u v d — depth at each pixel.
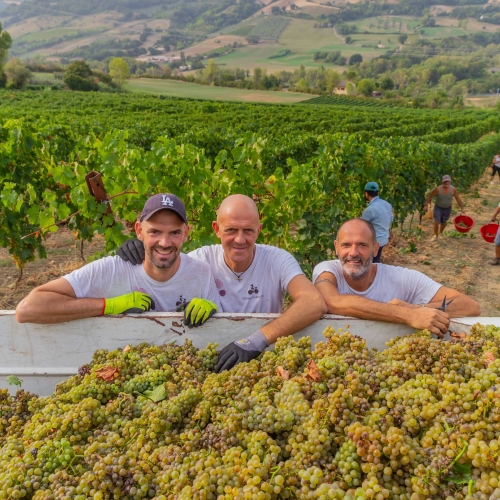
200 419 2.27
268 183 6.61
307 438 2.03
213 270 3.61
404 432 2.01
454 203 17.11
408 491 1.85
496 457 1.79
